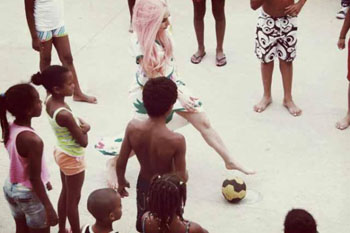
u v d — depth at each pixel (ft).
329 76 25.39
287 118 22.84
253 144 21.54
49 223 15.52
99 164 20.86
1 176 20.43
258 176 19.93
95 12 31.78
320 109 23.30
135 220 18.29
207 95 24.56
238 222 18.07
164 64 17.56
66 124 15.57
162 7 17.24
